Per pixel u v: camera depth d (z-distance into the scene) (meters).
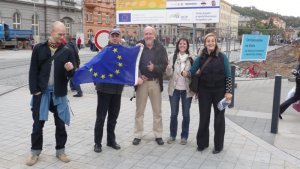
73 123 7.48
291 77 15.04
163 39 17.53
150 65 5.86
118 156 5.56
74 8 50.69
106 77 5.55
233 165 5.27
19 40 41.62
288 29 31.58
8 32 39.44
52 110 5.24
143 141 6.35
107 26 57.75
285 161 5.46
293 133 7.09
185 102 6.10
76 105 9.41
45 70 5.00
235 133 6.95
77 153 5.66
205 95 5.73
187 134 6.23
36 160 5.19
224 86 5.71
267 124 7.73
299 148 6.12
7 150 5.71
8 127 7.07
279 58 26.06
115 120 5.90
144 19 15.27
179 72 6.08
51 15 48.06
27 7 44.53
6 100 9.97
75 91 11.71
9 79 14.66
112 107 5.83
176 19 14.71
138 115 6.17
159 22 15.05
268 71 18.70
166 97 10.90
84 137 6.50
